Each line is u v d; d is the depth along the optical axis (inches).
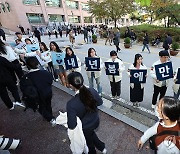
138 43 676.1
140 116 168.6
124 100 203.6
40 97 134.6
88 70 193.3
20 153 129.7
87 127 89.9
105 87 247.8
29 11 1291.8
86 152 101.0
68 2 1599.4
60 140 140.3
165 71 150.7
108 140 137.7
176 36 608.4
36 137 145.4
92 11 997.8
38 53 232.1
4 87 168.2
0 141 116.0
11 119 171.3
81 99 84.0
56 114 176.7
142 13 1048.8
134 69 157.9
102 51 515.5
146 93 220.8
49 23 1395.2
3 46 190.5
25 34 1113.4
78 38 880.9
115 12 941.2
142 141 82.4
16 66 167.5
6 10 1289.4
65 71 229.9
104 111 173.3
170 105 64.6
